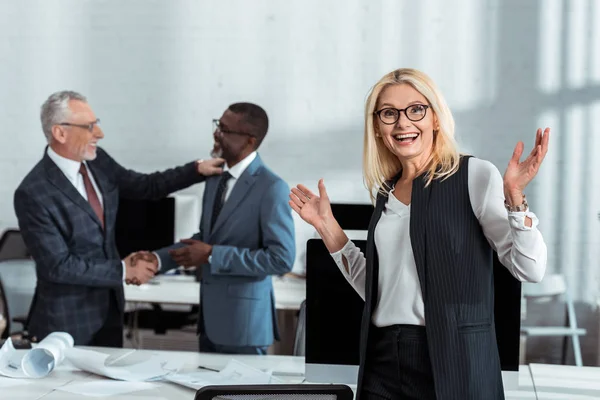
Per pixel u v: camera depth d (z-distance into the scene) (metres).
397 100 1.87
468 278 1.79
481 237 1.81
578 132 4.84
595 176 4.84
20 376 2.46
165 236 4.43
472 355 1.77
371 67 4.98
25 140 5.20
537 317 4.89
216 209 3.41
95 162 3.59
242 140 3.34
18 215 3.26
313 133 5.04
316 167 5.05
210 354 2.80
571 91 4.84
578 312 4.87
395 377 1.88
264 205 3.25
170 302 4.04
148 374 2.46
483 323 1.80
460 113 4.93
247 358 2.75
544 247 1.70
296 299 4.07
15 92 5.19
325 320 2.33
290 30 5.03
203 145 5.12
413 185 1.85
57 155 3.34
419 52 4.94
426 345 1.82
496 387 1.82
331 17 4.99
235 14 5.05
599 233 4.84
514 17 4.86
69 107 3.31
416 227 1.82
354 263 2.08
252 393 1.63
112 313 3.34
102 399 2.23
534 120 4.88
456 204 1.80
